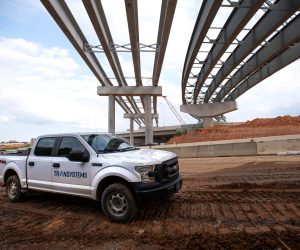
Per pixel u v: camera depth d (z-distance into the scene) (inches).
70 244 202.7
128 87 1936.5
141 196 231.1
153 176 237.1
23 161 321.1
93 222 246.8
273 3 804.6
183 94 2353.6
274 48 1128.2
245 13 786.8
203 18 848.3
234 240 191.9
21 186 319.9
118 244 198.4
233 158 741.3
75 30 1120.2
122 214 238.5
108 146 287.7
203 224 226.1
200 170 557.9
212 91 2080.5
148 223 236.2
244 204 277.7
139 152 274.4
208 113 2536.9
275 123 1481.3
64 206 302.5
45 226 242.5
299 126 1347.2
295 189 333.1
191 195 327.3
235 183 388.2
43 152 308.5
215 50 1190.9
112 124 1921.8
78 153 262.1
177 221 236.7
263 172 475.2
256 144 800.9
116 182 252.5
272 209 256.2
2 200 346.9
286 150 763.4
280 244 182.7
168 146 1160.2
